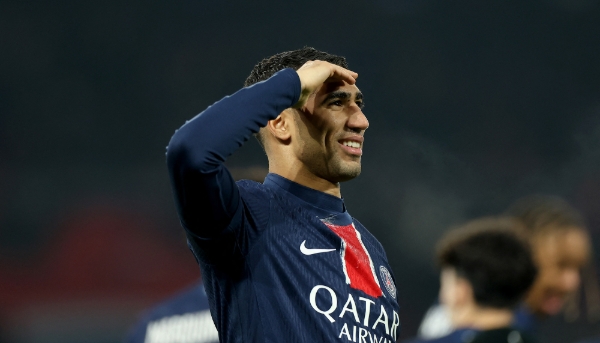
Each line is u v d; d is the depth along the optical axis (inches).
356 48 2241.6
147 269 1883.6
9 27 2122.3
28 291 1847.9
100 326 1808.6
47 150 2050.9
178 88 2159.2
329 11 2251.5
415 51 2262.6
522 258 464.8
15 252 1905.8
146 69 2153.1
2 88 2075.5
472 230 480.4
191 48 2186.3
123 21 2165.4
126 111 2123.5
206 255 341.7
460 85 2253.9
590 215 2086.6
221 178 326.0
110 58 2144.4
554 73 2305.6
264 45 2213.3
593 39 2332.7
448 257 482.3
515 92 2273.6
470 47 2281.0
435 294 1877.5
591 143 2229.3
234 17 2220.7
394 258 1920.5
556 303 633.6
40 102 2084.2
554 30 2324.1
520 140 2217.0
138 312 1830.7
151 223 1968.5
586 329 1567.4
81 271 1871.3
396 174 2031.3
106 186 2036.2
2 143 2036.2
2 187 1984.5
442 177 2059.5
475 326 458.3
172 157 319.9
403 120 2207.2
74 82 2116.1
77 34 2142.0
